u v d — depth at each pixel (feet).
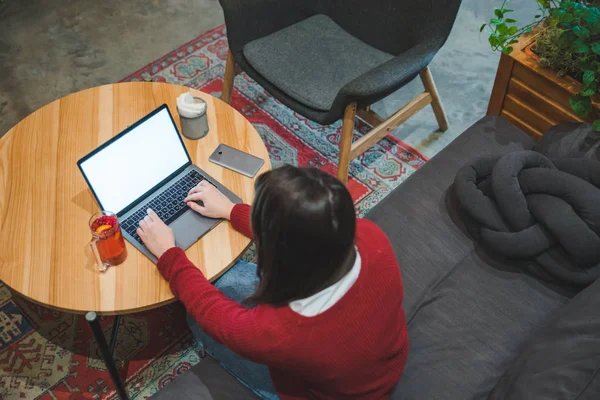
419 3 7.16
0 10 10.28
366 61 7.61
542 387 4.18
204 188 5.39
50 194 5.49
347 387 3.92
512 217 5.46
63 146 5.87
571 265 5.35
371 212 6.11
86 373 6.19
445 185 6.26
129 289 4.87
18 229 5.23
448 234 5.89
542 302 5.41
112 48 9.70
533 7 10.23
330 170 8.02
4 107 8.87
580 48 5.85
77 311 4.78
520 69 6.65
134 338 6.42
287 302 3.55
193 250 5.11
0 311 6.59
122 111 6.19
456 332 5.19
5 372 6.18
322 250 3.24
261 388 4.75
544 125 6.91
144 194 5.46
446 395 4.79
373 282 3.65
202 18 10.20
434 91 7.94
